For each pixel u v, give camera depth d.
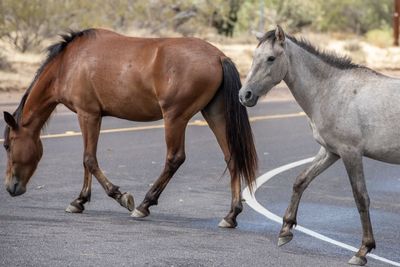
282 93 31.14
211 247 10.36
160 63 11.76
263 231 11.45
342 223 12.27
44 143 18.44
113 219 11.82
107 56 12.05
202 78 11.65
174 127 11.77
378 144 9.75
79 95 12.12
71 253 9.80
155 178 15.10
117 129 21.08
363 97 9.83
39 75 12.40
